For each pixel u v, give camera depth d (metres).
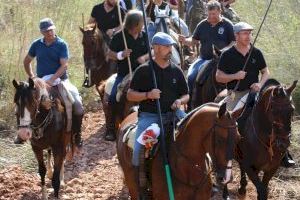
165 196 9.32
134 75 9.52
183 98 9.55
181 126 9.27
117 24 17.42
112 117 13.33
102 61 16.70
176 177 9.19
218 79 11.70
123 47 13.12
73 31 21.95
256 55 11.66
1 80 17.39
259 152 11.06
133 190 10.08
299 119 15.55
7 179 13.12
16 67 17.72
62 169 13.06
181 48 16.16
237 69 11.66
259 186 11.08
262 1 21.12
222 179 8.46
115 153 15.20
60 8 21.83
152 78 9.41
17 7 20.98
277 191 12.86
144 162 9.36
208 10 14.23
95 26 16.86
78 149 13.23
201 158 9.02
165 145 9.29
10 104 16.66
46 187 13.09
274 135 10.57
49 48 12.55
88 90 19.03
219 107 8.75
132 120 10.30
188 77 14.48
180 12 21.22
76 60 20.77
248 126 11.24
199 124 8.90
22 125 10.99
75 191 12.90
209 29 14.34
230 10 20.88
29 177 13.52
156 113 9.54
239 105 11.60
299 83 16.03
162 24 16.23
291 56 16.81
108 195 12.72
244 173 11.66
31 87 11.13
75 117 12.85
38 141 11.97
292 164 11.66
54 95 12.13
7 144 15.24
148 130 9.22
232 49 11.66
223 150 8.48
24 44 18.89
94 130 16.78
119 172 13.98
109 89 13.39
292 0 19.09
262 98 10.99
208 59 14.42
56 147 12.13
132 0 17.83
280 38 18.02
